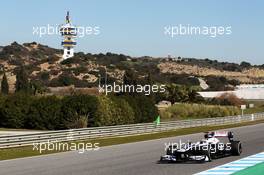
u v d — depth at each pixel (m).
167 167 26.08
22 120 78.00
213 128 74.25
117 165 27.62
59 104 75.19
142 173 23.72
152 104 86.56
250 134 57.44
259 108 145.62
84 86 179.12
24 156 35.00
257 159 29.73
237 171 24.20
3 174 24.31
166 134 61.34
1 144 42.16
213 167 25.75
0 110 79.62
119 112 76.38
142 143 46.69
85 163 28.98
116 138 55.12
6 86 136.88
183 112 107.00
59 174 23.77
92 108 72.38
